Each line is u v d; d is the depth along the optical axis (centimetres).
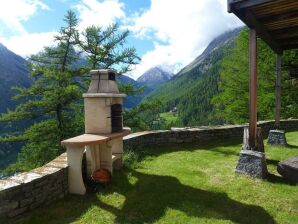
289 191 541
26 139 1329
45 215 456
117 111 662
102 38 1473
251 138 655
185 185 582
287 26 742
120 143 688
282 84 1777
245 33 1933
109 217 454
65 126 1359
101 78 613
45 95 1288
